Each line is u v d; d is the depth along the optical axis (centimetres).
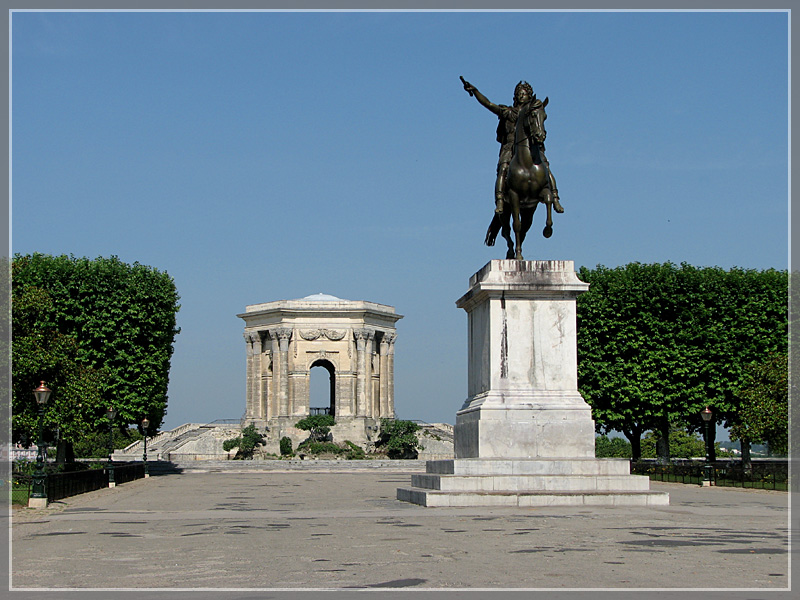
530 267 3572
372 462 11894
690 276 7750
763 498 4403
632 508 3198
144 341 8731
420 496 3484
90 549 2322
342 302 15662
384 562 1994
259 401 15750
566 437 3475
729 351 7656
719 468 7000
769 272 7888
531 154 3703
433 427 15000
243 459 14000
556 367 3538
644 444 15775
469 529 2586
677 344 7669
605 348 7669
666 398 7600
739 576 1819
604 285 7781
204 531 2725
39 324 6744
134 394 8400
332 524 2850
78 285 8450
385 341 16188
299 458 13812
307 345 15538
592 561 1995
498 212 3725
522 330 3538
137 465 8488
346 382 15488
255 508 3850
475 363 3766
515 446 3459
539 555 2086
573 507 3225
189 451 14250
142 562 2058
